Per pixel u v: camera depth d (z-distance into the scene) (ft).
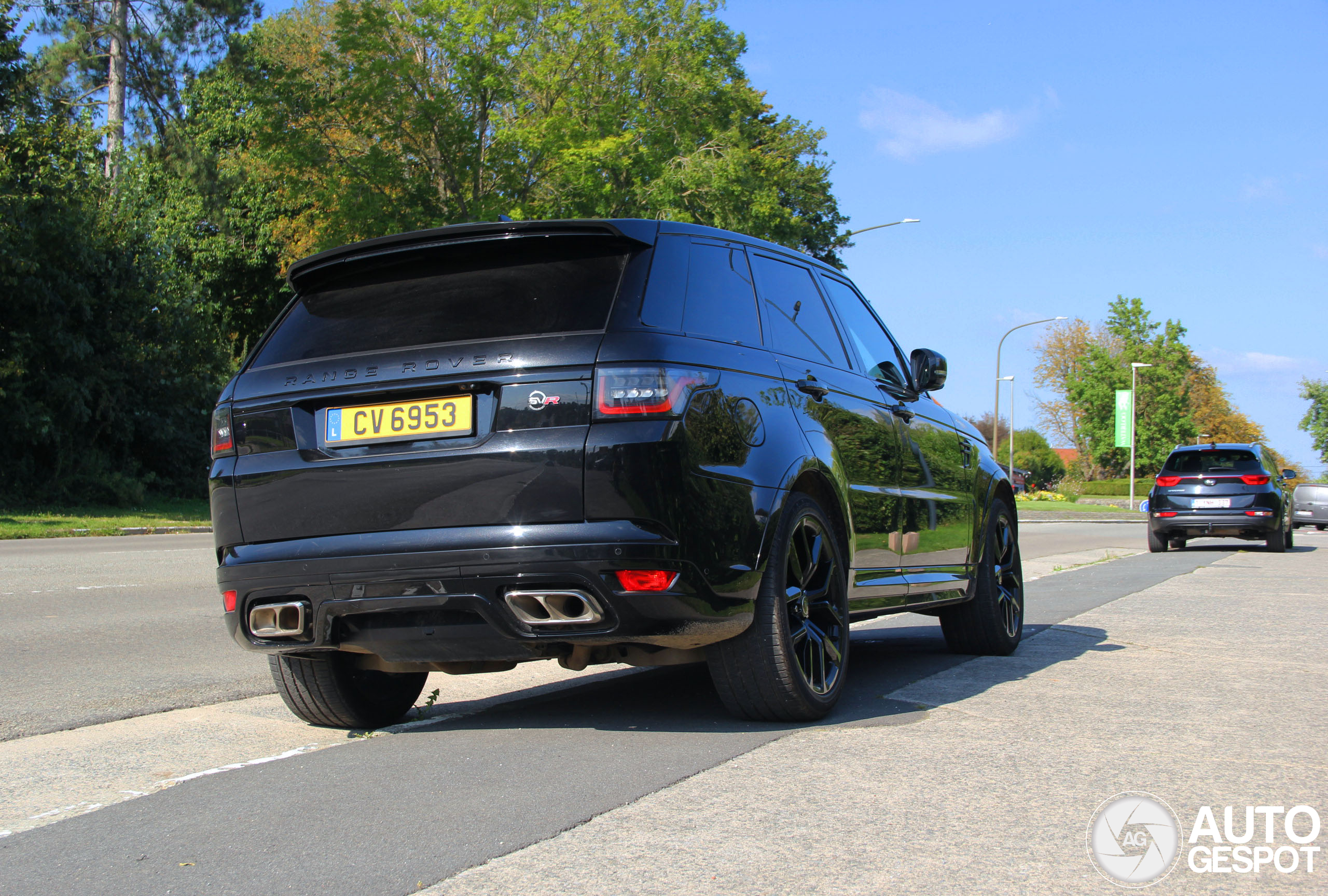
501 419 11.68
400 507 11.90
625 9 103.30
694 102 108.37
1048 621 24.23
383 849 8.85
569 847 8.82
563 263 12.50
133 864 8.66
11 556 48.29
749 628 12.71
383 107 92.22
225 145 122.01
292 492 12.47
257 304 124.47
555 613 11.47
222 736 13.60
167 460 100.22
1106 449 269.23
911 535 16.79
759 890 7.86
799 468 13.24
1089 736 12.75
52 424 85.81
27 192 87.15
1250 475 55.88
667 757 11.75
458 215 95.25
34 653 20.63
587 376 11.55
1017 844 8.91
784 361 14.19
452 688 17.20
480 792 10.47
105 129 109.70
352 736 13.51
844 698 15.20
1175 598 29.17
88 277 91.15
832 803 9.99
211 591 32.89
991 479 20.20
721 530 11.90
